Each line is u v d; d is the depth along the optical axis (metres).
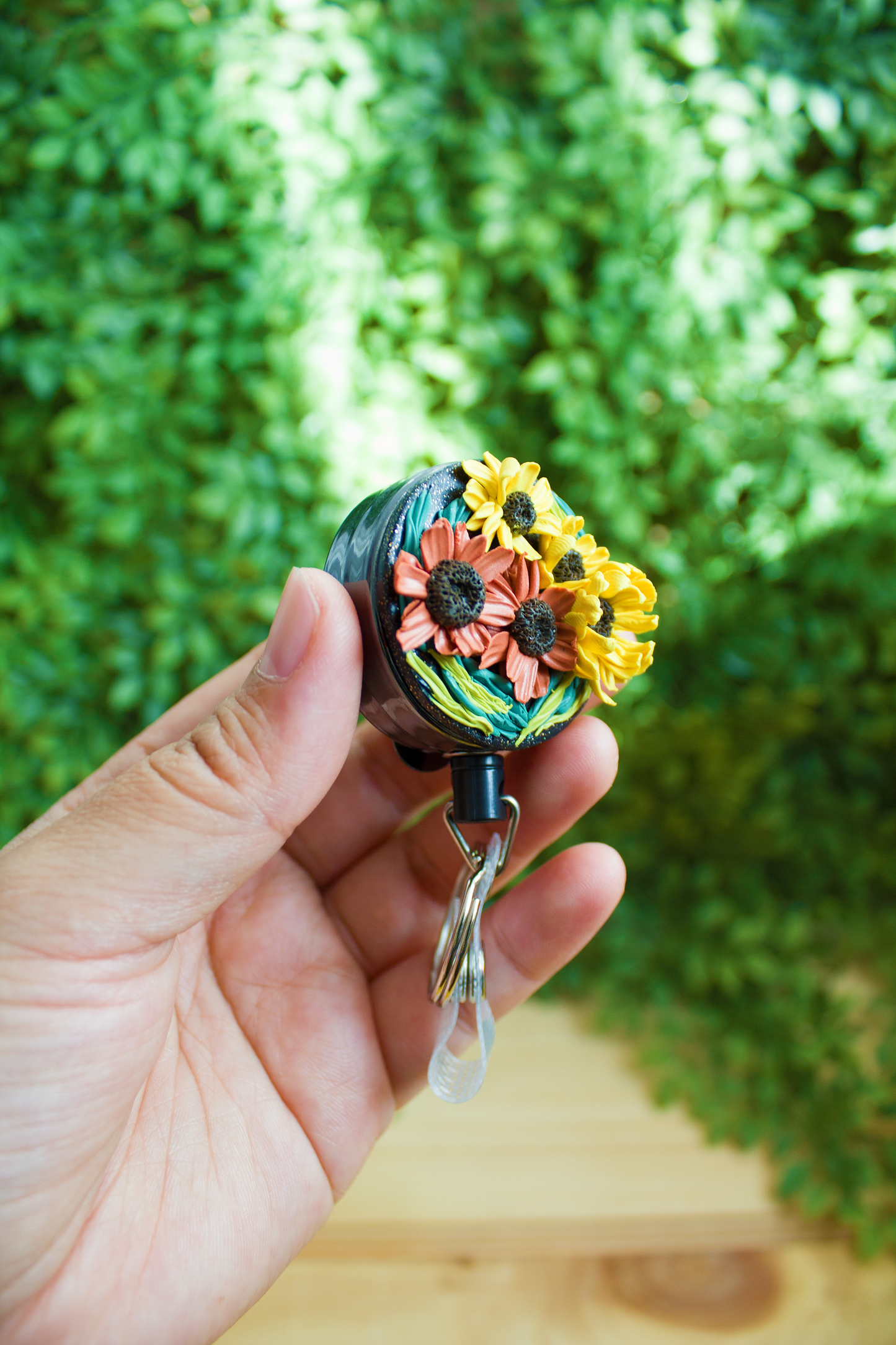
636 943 0.39
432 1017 0.23
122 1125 0.20
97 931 0.19
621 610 0.20
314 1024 0.23
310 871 0.25
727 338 0.35
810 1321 0.29
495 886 0.24
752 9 0.33
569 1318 0.29
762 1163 0.33
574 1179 0.32
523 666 0.19
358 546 0.19
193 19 0.32
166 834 0.19
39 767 0.36
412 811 0.25
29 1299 0.19
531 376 0.33
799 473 0.35
